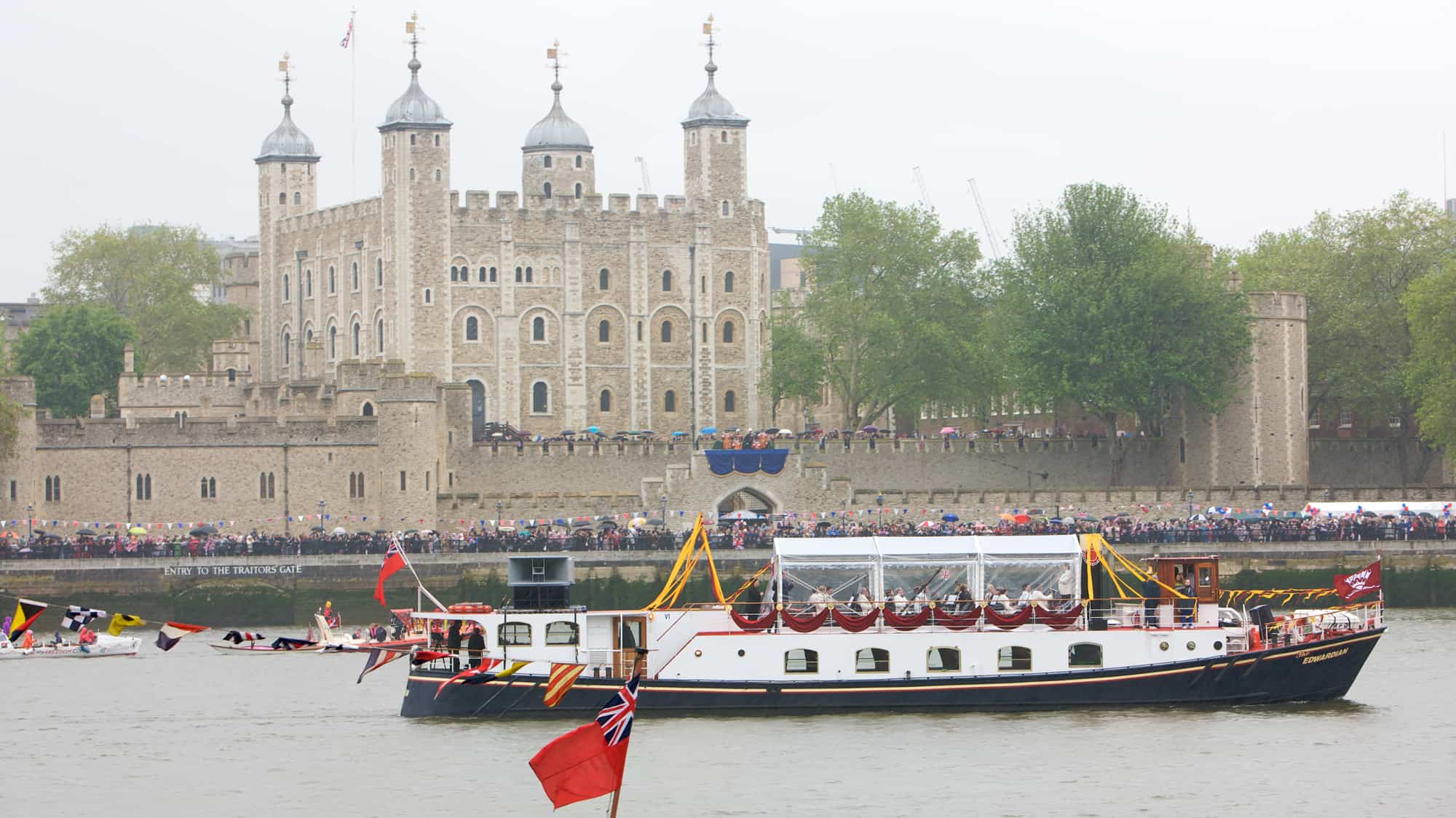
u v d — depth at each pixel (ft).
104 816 252.42
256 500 499.10
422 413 502.38
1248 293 565.94
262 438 499.10
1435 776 264.93
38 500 492.54
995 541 310.65
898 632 302.86
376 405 502.79
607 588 453.17
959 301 618.03
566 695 301.22
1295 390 569.23
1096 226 569.64
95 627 425.69
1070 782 262.26
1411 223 607.78
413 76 645.92
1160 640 304.91
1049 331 555.69
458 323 642.22
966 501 526.57
